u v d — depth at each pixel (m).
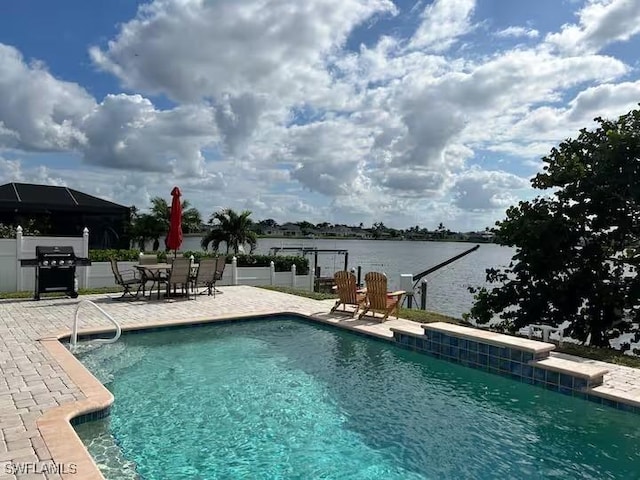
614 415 5.82
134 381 6.80
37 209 17.73
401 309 12.41
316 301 13.33
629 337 13.39
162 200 33.94
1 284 13.54
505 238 11.95
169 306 11.92
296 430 5.33
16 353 7.02
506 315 12.30
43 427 4.38
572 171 11.02
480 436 5.25
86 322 9.55
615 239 11.12
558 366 6.57
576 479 4.35
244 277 17.83
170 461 4.52
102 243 19.97
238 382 6.92
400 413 5.89
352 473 4.40
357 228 91.25
